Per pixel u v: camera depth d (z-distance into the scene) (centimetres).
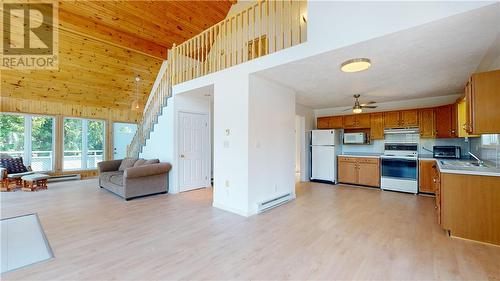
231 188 382
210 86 436
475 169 268
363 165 579
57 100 640
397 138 567
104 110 748
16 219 338
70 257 229
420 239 270
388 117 563
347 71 318
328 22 269
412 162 505
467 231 269
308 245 255
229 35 443
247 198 358
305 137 663
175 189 505
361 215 358
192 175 543
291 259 225
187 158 532
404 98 532
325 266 212
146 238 274
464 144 486
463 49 262
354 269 207
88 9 461
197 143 555
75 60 548
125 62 608
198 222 329
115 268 209
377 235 282
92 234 285
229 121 387
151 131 566
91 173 721
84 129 716
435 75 357
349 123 627
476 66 315
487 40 240
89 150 728
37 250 244
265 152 394
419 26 213
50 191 525
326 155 631
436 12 203
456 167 288
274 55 324
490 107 252
